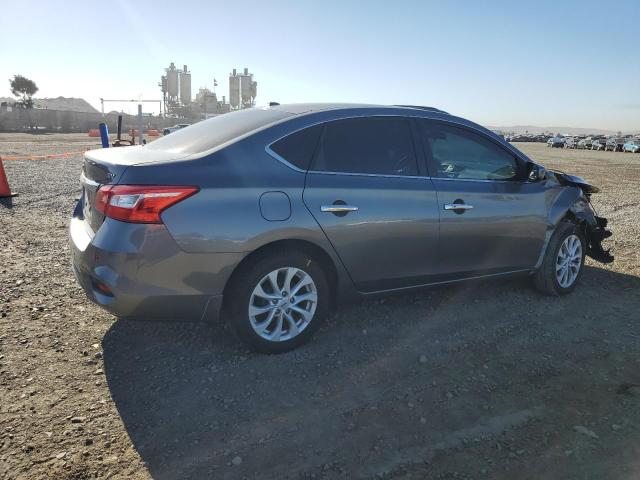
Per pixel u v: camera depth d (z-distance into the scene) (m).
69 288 4.45
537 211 4.32
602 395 2.98
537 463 2.37
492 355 3.45
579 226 4.76
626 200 11.33
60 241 6.02
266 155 3.19
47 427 2.55
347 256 3.41
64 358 3.24
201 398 2.85
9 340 3.43
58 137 38.88
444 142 3.94
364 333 3.74
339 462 2.36
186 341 3.53
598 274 5.38
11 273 4.76
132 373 3.10
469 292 4.66
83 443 2.44
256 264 3.14
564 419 2.73
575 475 2.29
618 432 2.62
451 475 2.28
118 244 2.83
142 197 2.81
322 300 3.45
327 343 3.56
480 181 4.03
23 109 52.50
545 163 26.28
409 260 3.69
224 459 2.36
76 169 13.63
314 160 3.34
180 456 2.38
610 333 3.86
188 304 2.99
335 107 3.62
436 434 2.58
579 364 3.35
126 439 2.49
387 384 3.05
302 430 2.59
